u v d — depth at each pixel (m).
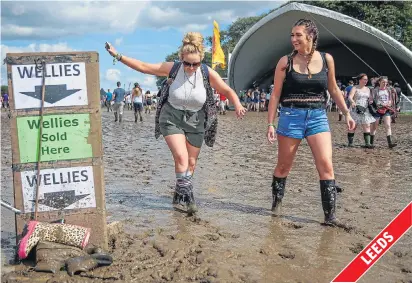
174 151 5.52
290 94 5.36
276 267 4.10
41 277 3.76
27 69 4.15
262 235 4.94
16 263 4.06
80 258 3.91
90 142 4.30
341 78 45.41
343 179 7.97
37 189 4.21
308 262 4.23
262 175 8.20
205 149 11.97
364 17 43.88
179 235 4.84
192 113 5.57
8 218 5.46
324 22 33.75
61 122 4.24
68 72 4.22
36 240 4.02
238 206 6.09
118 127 20.66
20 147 4.19
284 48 41.28
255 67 43.38
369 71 44.62
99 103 4.30
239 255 4.35
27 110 4.18
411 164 9.70
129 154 10.97
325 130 5.34
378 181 7.81
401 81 43.41
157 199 6.43
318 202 6.34
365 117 12.38
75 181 4.29
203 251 4.38
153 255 4.26
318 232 5.07
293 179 7.90
